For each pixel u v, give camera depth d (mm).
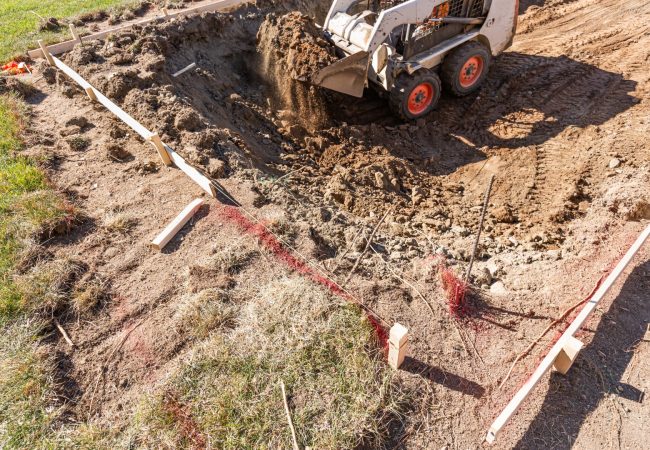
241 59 8805
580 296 4344
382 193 6445
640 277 4500
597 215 5500
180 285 4262
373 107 8172
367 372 3480
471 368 3713
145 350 3770
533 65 9297
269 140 7293
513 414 3303
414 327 3949
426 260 4824
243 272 4316
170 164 5691
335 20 7594
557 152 7125
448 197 6613
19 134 6199
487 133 7746
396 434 3281
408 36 7000
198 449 3111
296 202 5359
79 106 6887
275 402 3328
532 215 6137
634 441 3307
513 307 4262
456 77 7836
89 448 3166
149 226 4879
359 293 4156
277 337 3695
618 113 7727
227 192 5250
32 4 11375
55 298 4121
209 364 3568
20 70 7957
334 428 3191
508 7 7965
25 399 3453
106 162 5824
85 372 3664
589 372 3721
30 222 4809
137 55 7461
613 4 11508
